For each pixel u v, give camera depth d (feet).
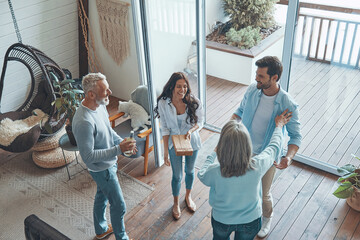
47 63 12.85
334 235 10.03
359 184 10.48
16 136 12.40
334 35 10.50
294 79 11.81
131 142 8.24
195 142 9.77
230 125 6.59
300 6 10.60
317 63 11.14
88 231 10.54
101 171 8.52
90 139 7.91
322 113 11.80
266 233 10.06
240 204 7.09
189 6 12.39
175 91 8.98
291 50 11.26
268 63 7.70
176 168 10.04
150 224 10.69
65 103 11.48
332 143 12.05
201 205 11.27
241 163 6.54
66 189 12.16
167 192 11.87
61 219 10.95
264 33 18.89
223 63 18.65
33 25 15.60
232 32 18.38
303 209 10.91
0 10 14.30
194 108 9.41
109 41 16.78
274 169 9.04
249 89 8.62
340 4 9.98
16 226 10.76
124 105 13.20
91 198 11.77
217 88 18.42
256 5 17.90
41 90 13.98
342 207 10.93
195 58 13.69
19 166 13.33
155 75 11.62
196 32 13.25
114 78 17.85
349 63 10.64
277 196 11.42
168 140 9.79
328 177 12.12
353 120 11.37
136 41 15.15
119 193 8.90
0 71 15.15
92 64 18.22
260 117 8.55
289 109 8.18
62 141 11.89
